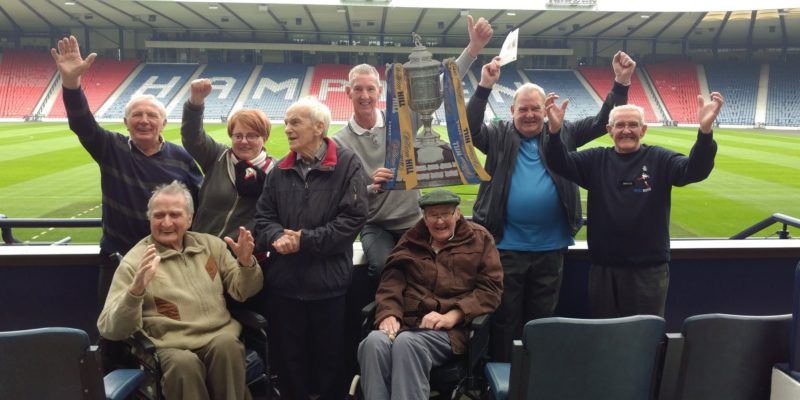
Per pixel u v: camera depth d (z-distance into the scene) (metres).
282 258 3.19
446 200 3.10
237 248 2.99
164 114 3.45
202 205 3.45
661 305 3.41
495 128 3.64
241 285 3.06
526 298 3.65
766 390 2.61
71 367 2.28
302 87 34.78
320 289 3.15
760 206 11.88
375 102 3.58
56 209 10.81
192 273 3.08
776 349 2.57
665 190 3.35
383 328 3.00
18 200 11.48
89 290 3.63
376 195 3.62
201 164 3.48
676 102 34.12
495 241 3.59
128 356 2.97
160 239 3.09
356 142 3.62
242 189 3.40
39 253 3.56
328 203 3.14
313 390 3.32
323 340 3.25
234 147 3.43
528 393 2.45
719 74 35.72
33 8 28.59
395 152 3.05
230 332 2.98
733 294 3.89
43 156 16.89
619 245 3.36
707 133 3.10
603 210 3.39
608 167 3.41
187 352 2.82
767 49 36.34
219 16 30.53
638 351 2.47
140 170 3.42
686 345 2.48
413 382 2.78
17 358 2.23
